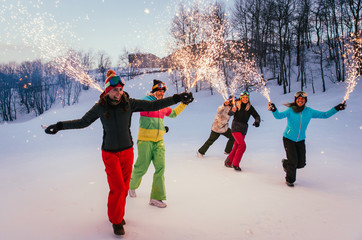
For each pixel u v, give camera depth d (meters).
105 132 2.87
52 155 7.23
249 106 5.06
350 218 2.95
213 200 3.54
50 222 2.95
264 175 4.68
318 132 9.23
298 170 4.95
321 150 6.47
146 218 3.03
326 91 30.52
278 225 2.82
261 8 40.78
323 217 2.99
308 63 40.97
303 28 38.44
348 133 8.80
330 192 3.77
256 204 3.38
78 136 11.59
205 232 2.69
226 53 35.47
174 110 3.80
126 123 2.88
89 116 2.79
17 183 4.50
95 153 7.34
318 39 39.28
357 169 4.84
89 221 2.97
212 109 30.19
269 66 42.69
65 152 7.66
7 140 11.05
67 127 2.70
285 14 37.75
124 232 2.67
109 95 2.75
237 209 3.24
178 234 2.65
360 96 19.77
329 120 11.81
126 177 2.94
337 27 34.16
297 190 3.88
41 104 53.34
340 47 34.06
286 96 32.41
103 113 2.76
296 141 4.19
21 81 54.38
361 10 30.16
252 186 4.09
